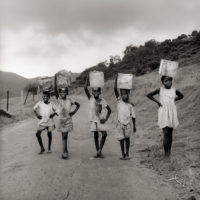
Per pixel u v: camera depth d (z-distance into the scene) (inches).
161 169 297.3
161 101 331.0
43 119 369.7
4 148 419.5
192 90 640.4
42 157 356.5
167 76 332.8
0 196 240.8
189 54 1859.0
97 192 245.6
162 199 231.6
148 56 2807.6
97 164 321.7
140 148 389.4
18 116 815.7
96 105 347.3
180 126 470.9
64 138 350.0
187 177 272.1
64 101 352.5
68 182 268.7
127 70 2883.9
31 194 243.9
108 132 522.6
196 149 343.3
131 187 255.1
